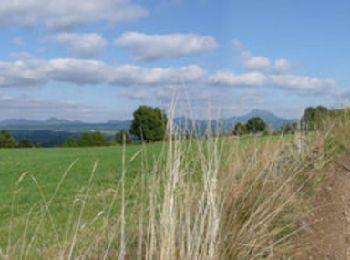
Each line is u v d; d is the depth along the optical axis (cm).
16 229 672
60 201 1092
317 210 786
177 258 488
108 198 772
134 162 1620
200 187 541
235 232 564
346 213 798
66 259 470
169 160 495
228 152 666
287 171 801
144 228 536
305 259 637
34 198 1168
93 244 488
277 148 789
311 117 1334
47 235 623
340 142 1155
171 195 482
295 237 671
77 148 3722
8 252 464
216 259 502
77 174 1598
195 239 487
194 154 536
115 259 486
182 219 495
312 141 1049
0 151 3519
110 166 1734
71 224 691
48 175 1620
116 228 498
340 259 666
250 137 786
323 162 948
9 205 1081
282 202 658
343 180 940
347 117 1381
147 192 555
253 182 635
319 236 704
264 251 568
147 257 477
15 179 1573
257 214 600
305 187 829
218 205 535
